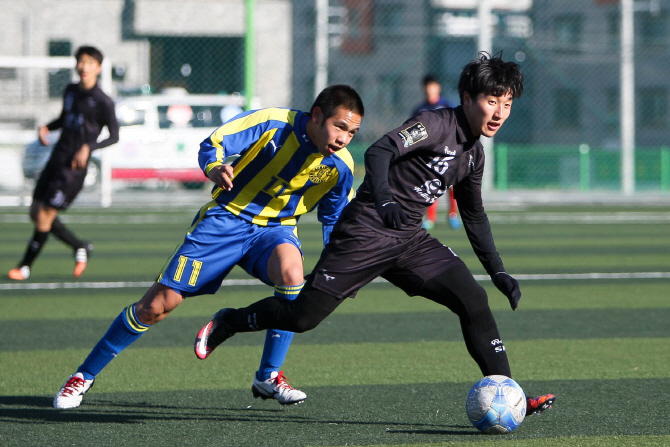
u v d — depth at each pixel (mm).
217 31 101375
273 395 15000
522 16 122125
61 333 21750
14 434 13281
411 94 115938
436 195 13516
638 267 35438
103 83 59312
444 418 14305
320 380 17062
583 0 121938
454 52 117812
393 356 19312
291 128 14133
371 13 114250
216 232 14500
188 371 17828
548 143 122062
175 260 14477
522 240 46000
